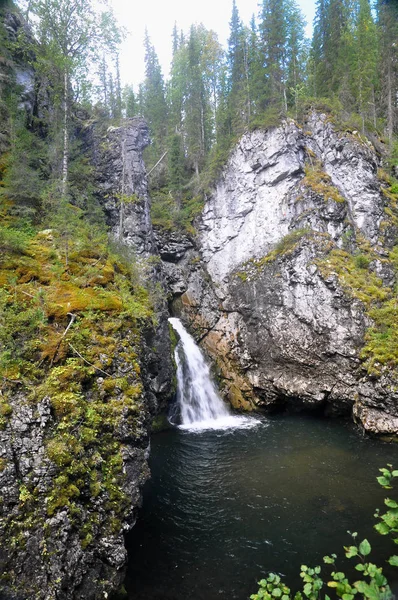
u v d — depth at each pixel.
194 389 27.97
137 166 27.91
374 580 4.39
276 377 27.81
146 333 16.12
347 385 24.53
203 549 11.98
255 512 14.09
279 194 30.92
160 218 34.78
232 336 30.75
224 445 21.02
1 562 7.59
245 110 37.22
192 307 32.62
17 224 15.90
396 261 27.17
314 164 31.11
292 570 11.01
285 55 38.72
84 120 29.53
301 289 26.69
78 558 8.39
